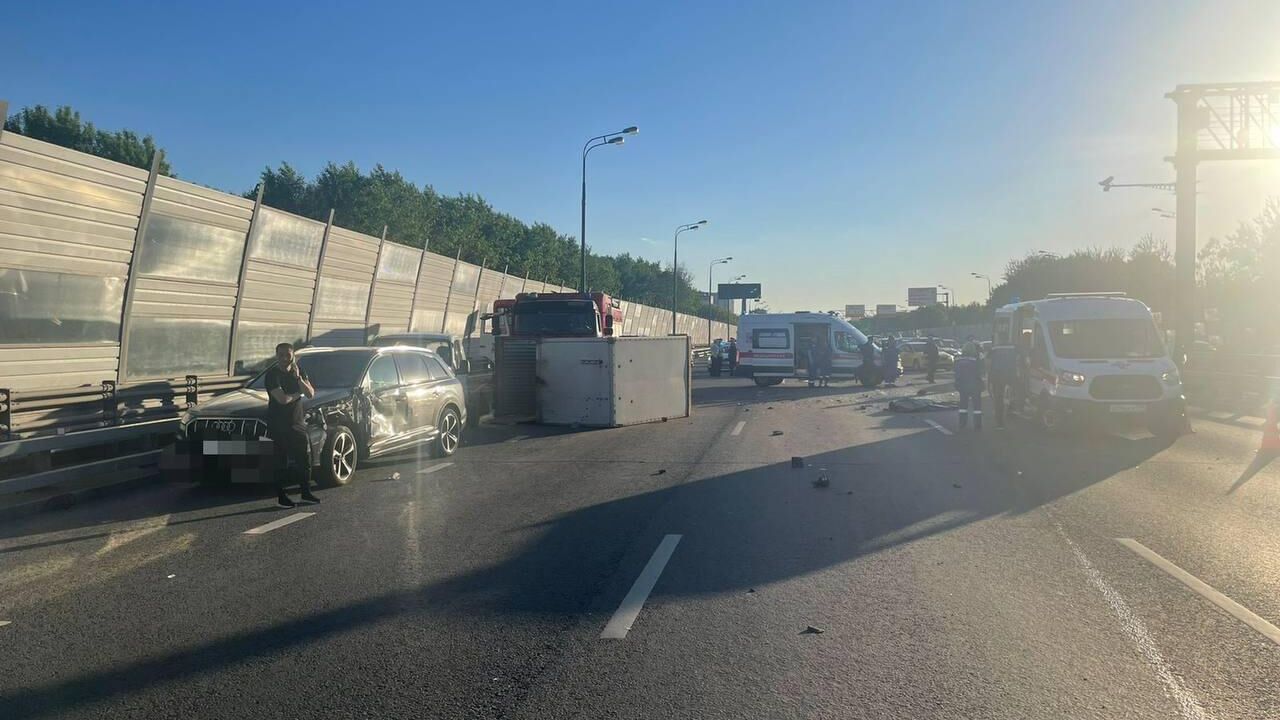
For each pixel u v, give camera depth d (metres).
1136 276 54.41
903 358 49.06
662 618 6.16
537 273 80.69
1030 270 65.50
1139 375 16.02
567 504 10.41
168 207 15.45
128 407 14.17
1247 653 5.39
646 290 119.75
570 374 19.53
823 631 5.84
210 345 17.11
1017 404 19.28
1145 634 5.73
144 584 7.15
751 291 105.31
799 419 20.97
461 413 15.36
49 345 13.39
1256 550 7.93
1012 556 7.77
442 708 4.69
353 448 11.96
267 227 18.47
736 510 9.96
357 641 5.74
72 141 53.25
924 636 5.73
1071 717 4.52
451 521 9.49
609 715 4.58
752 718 4.53
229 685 5.03
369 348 13.34
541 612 6.32
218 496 11.17
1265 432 15.11
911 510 9.84
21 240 12.74
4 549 8.43
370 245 23.53
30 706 4.77
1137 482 11.57
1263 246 41.81
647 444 16.33
